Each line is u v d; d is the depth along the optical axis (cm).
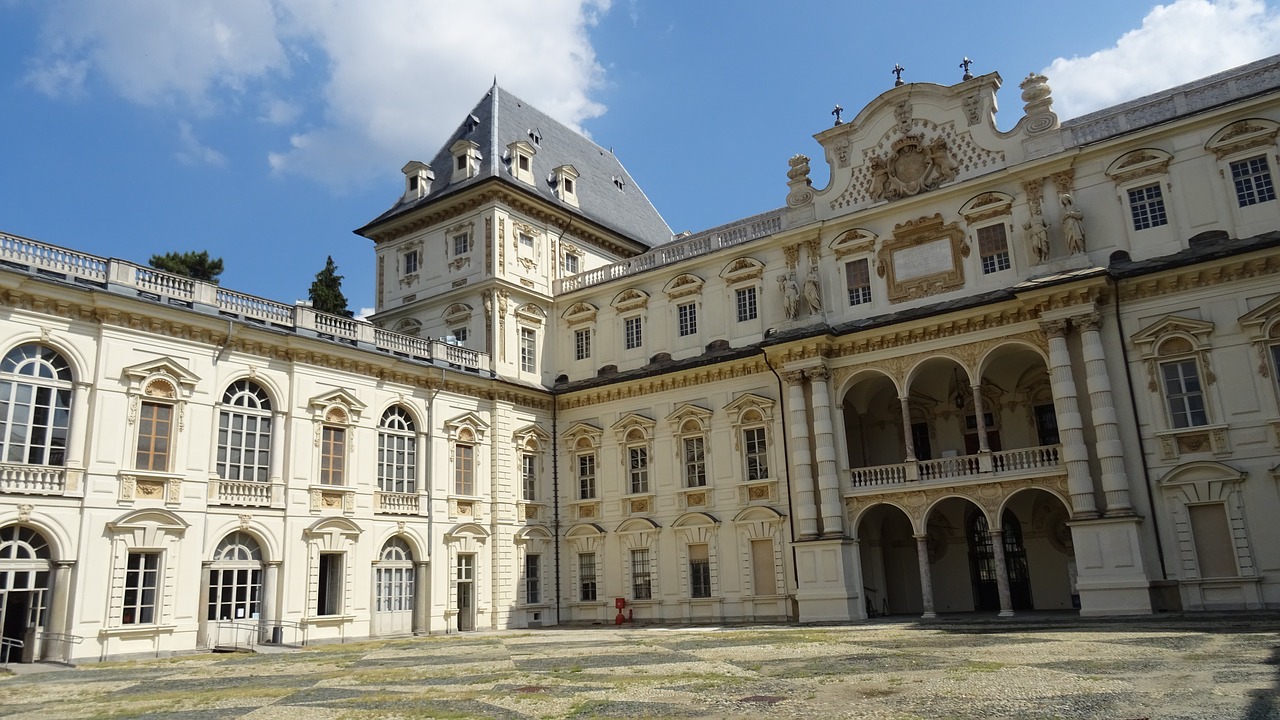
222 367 3219
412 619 3709
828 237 3941
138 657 2802
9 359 2702
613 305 4572
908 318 3494
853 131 3975
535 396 4475
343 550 3462
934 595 3894
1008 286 3472
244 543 3197
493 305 4438
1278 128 3056
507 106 5306
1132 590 2917
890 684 1625
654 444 4219
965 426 3897
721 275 4209
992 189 3581
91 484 2791
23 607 2647
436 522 3856
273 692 1870
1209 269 3022
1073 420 3111
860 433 4084
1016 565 3781
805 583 3534
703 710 1434
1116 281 3162
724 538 3919
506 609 4050
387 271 5009
